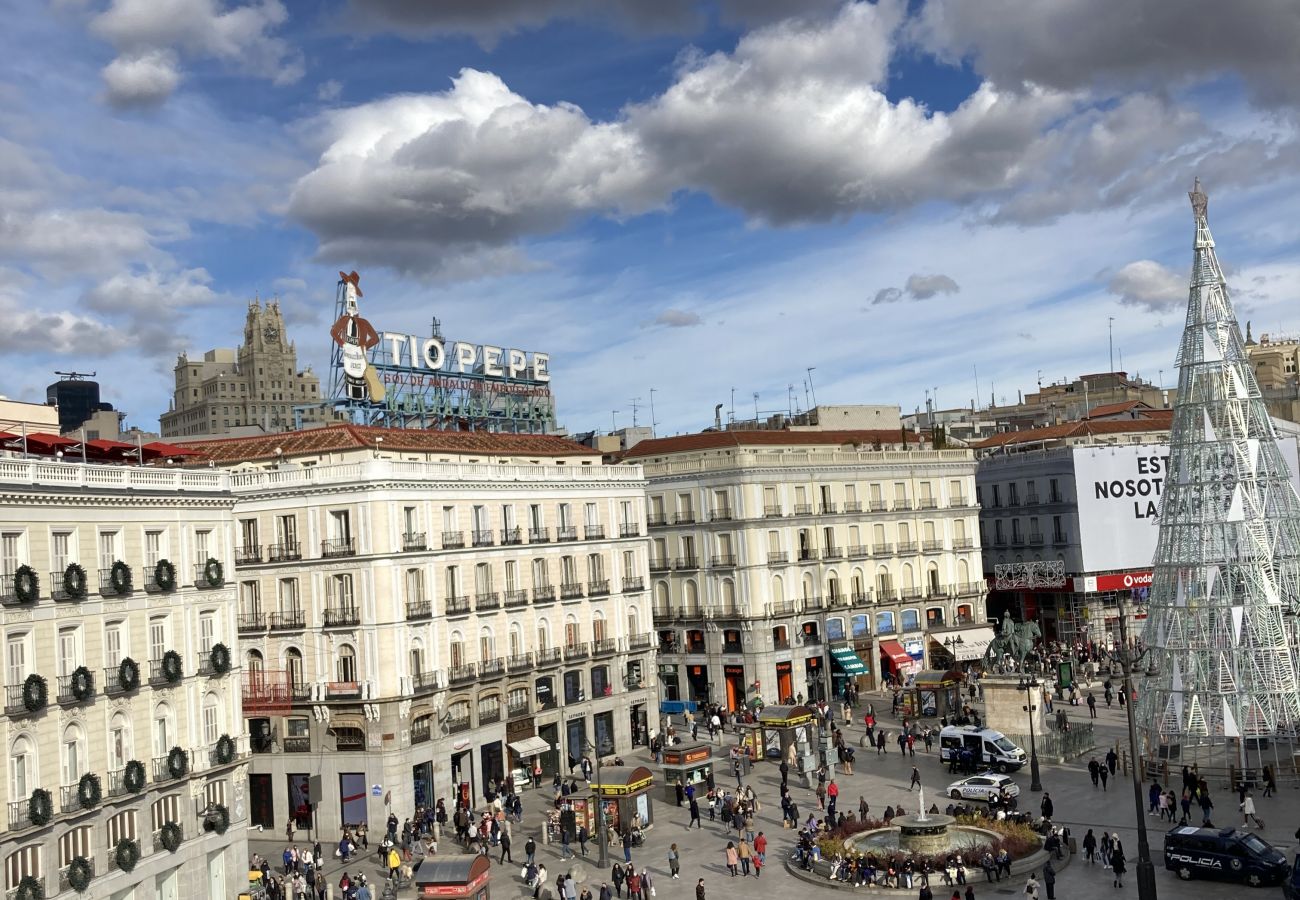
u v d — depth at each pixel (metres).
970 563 116.38
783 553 101.44
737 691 100.38
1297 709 64.75
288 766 69.50
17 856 43.84
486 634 76.25
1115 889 48.91
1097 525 113.38
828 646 103.12
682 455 107.06
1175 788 65.38
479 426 98.69
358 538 68.94
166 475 54.25
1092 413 138.38
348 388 86.50
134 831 49.91
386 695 67.62
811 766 72.06
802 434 112.12
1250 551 66.19
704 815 67.38
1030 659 106.38
